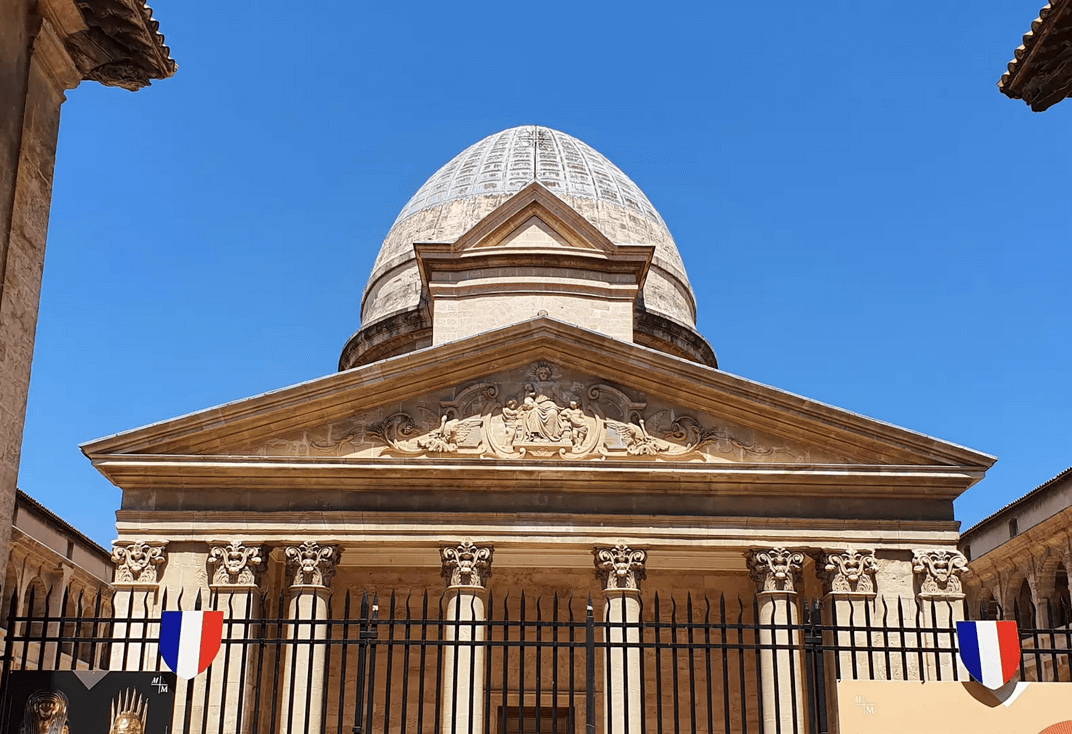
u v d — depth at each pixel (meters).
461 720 28.84
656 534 31.14
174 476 31.33
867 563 30.94
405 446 31.84
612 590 30.45
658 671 16.39
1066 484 40.19
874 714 15.90
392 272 53.34
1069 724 15.88
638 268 44.28
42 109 14.76
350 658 35.66
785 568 30.86
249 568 30.47
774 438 32.41
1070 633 16.30
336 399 32.03
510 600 36.53
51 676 15.59
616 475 31.30
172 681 15.78
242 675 16.05
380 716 34.91
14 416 13.66
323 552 30.70
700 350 51.56
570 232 44.78
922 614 30.47
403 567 36.59
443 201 53.72
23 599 39.50
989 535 47.12
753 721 35.38
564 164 54.28
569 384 32.59
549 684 35.38
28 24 14.38
